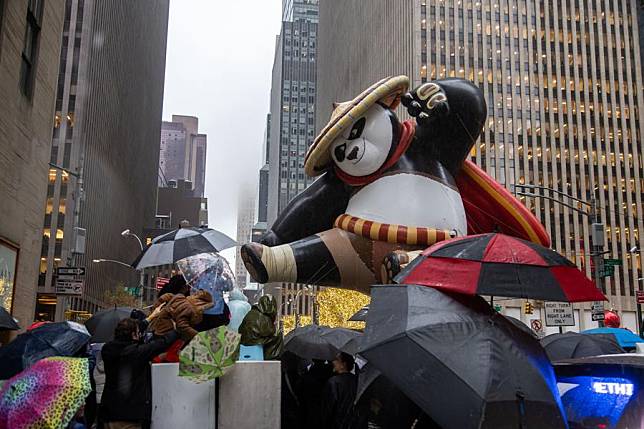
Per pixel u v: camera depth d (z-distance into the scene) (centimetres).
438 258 552
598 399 500
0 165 1469
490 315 531
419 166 864
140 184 10838
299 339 916
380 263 820
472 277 527
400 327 512
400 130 855
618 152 8031
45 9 1792
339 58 12275
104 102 7662
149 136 12025
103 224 7638
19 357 693
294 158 19162
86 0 7069
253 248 824
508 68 8012
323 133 862
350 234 839
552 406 470
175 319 702
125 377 651
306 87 19762
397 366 493
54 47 1906
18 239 1612
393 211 832
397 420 594
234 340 644
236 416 687
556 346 888
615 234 7756
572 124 8038
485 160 7744
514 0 8206
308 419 896
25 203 1672
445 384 473
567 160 7925
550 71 8125
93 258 7112
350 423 712
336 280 845
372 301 562
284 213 939
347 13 11531
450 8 7956
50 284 6312
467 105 876
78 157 6594
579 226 7725
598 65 8256
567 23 8281
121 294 7012
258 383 698
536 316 6397
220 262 889
